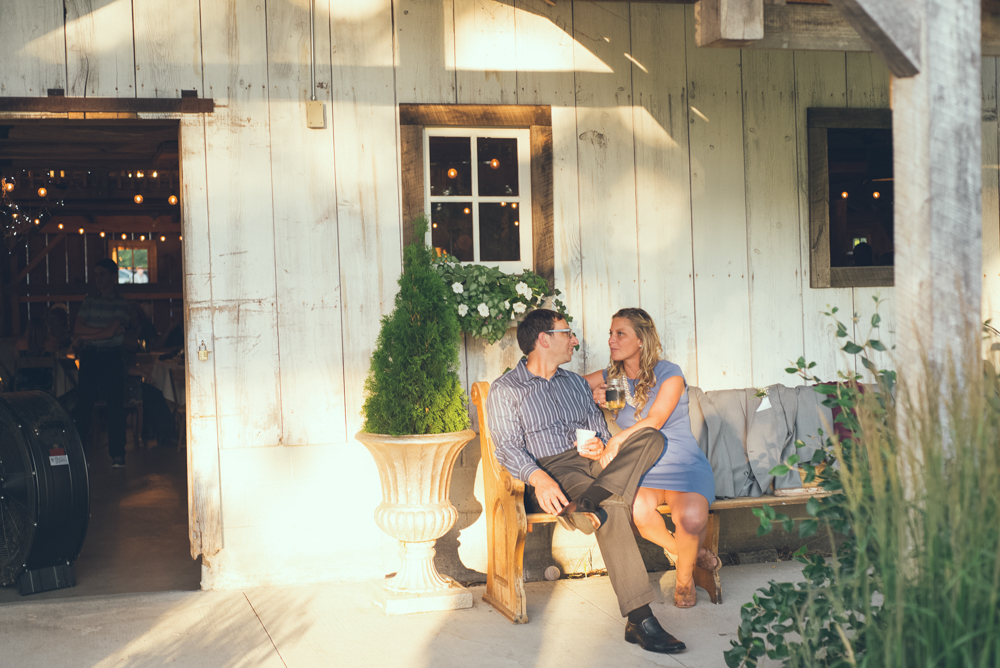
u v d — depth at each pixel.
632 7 4.47
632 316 3.88
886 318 4.79
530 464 3.57
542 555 4.30
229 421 4.06
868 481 2.35
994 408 2.10
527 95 4.36
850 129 4.86
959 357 2.33
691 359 4.57
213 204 4.06
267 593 3.98
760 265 4.64
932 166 2.34
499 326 4.20
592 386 4.05
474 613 3.72
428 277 3.75
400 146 4.23
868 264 5.65
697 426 4.22
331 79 4.16
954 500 1.97
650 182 4.51
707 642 3.33
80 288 12.68
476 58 4.31
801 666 2.48
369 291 4.20
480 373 4.34
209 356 4.05
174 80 4.02
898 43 2.33
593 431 3.62
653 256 4.52
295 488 4.12
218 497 4.05
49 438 4.09
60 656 3.22
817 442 4.18
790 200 4.68
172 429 9.10
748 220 4.63
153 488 6.72
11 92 3.87
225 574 4.06
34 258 12.50
